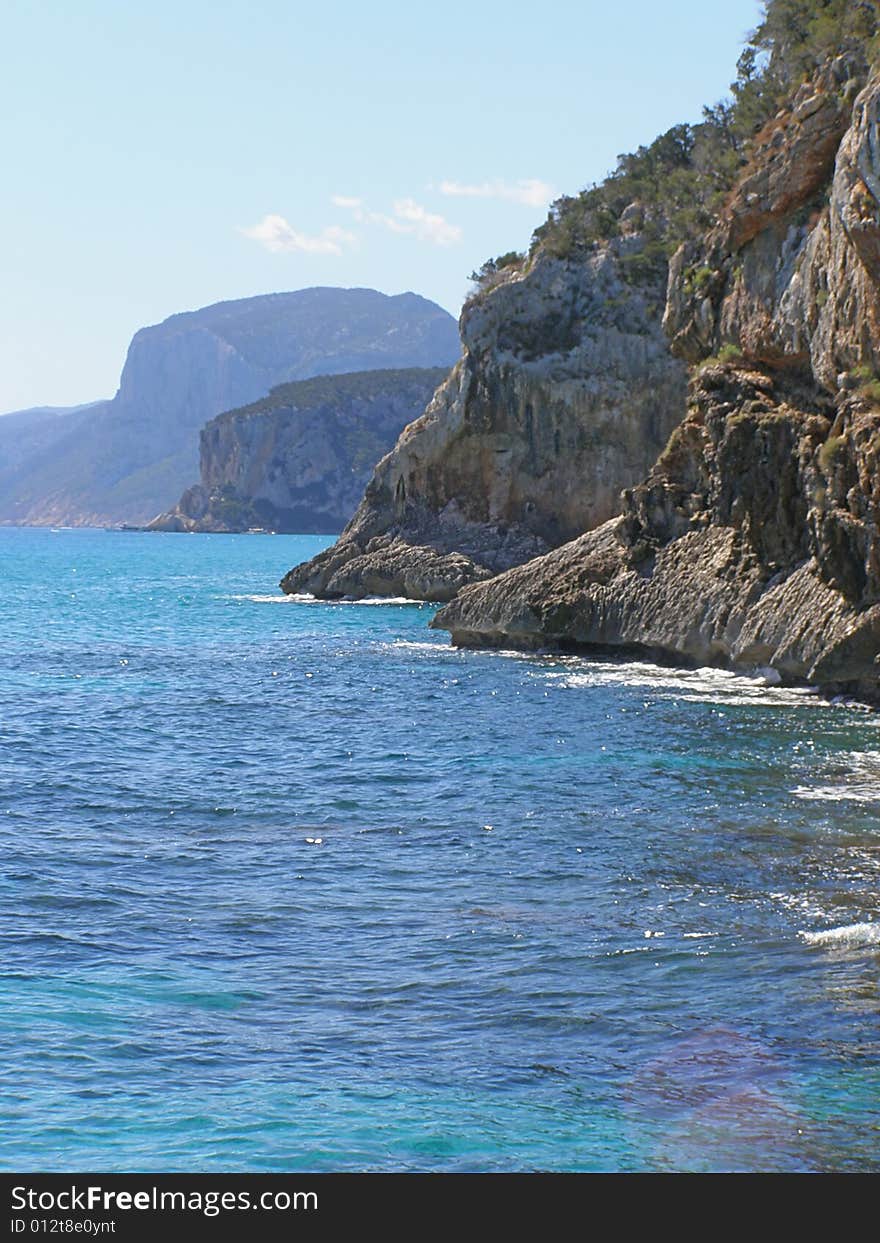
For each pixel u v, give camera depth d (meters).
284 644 55.81
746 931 15.91
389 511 93.69
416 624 66.81
